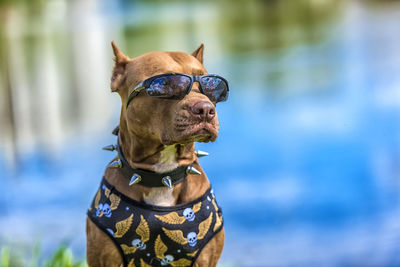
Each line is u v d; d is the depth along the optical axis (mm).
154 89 2900
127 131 3100
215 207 3160
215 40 24953
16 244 6742
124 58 3215
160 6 37156
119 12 34969
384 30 22781
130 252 3023
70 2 31734
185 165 3068
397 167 10000
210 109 2857
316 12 30219
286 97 15023
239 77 17656
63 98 18438
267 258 6785
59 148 12570
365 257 6781
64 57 24578
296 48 21719
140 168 3025
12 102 17281
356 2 31000
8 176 10469
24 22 31078
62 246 4871
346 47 20438
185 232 3014
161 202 3051
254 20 30281
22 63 23156
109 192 3068
